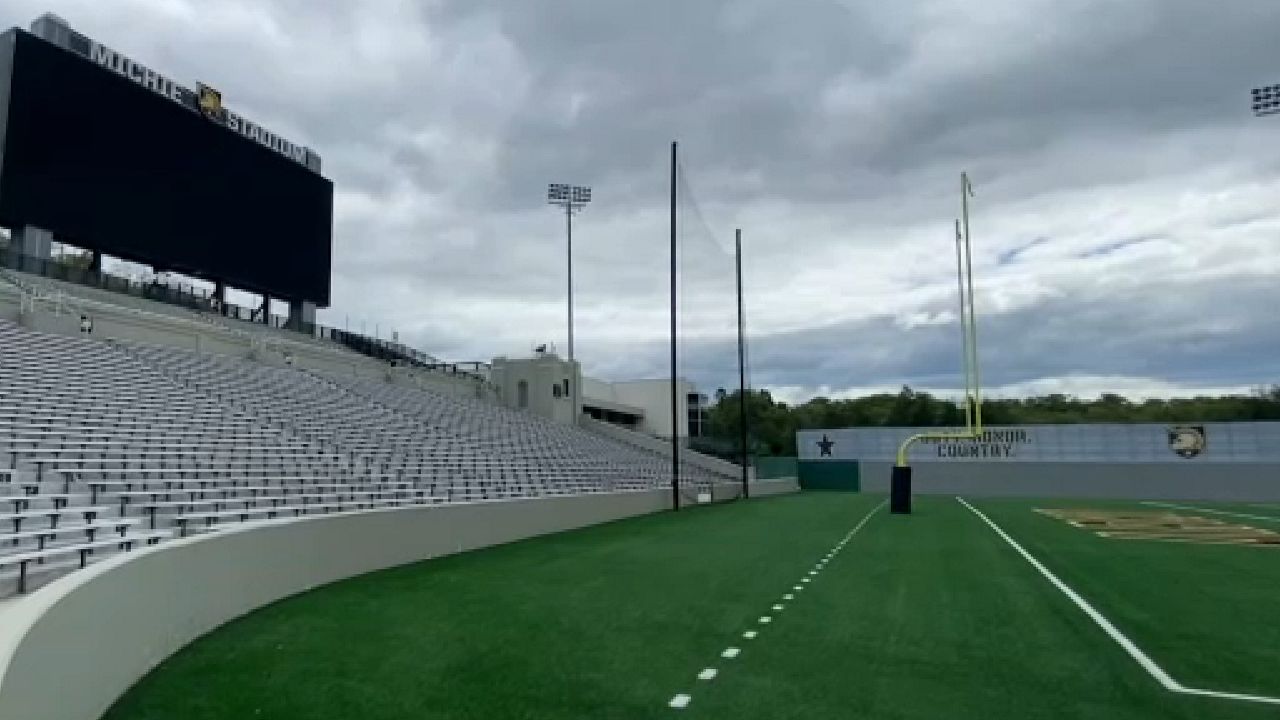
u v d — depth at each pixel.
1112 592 10.30
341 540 11.18
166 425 16.56
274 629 7.77
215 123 28.78
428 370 37.41
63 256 32.41
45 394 15.35
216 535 8.09
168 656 6.58
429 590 10.27
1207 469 40.59
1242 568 12.60
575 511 20.25
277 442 19.03
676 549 15.27
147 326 23.61
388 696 5.62
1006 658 6.84
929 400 73.00
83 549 8.75
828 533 18.69
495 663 6.57
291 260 32.12
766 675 6.26
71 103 23.84
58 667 4.28
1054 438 43.84
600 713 5.30
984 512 26.80
